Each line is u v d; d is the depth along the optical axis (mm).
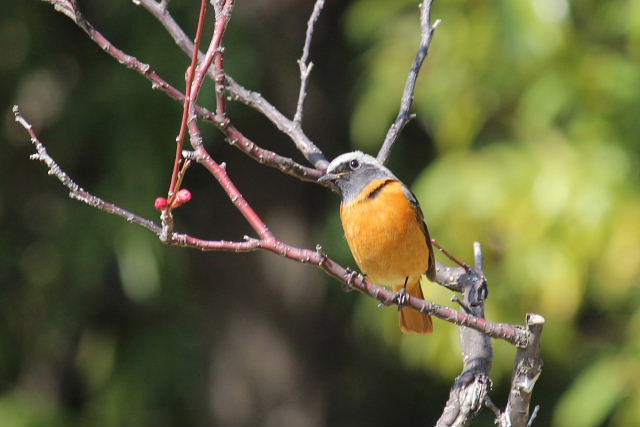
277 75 13680
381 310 12383
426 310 5617
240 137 6590
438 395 15406
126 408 13500
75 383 14938
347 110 14430
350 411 15883
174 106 12609
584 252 10914
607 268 11055
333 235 12906
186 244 5152
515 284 11281
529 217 10969
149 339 13898
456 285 7168
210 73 7613
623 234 10742
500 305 11625
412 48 11992
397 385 15594
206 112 6449
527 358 5574
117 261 13203
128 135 12672
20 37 13469
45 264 14281
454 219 11289
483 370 6266
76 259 12664
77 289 13984
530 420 5766
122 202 12445
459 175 11320
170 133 12789
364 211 7562
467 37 11500
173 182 4945
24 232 14516
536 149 11508
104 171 13305
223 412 14344
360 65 14023
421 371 15148
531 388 5621
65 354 14703
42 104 13977
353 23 12359
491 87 11570
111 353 13977
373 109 12461
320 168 7637
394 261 7656
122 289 14211
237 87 7809
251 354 14359
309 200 14656
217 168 5410
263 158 6781
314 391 14570
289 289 14359
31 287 14336
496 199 11023
